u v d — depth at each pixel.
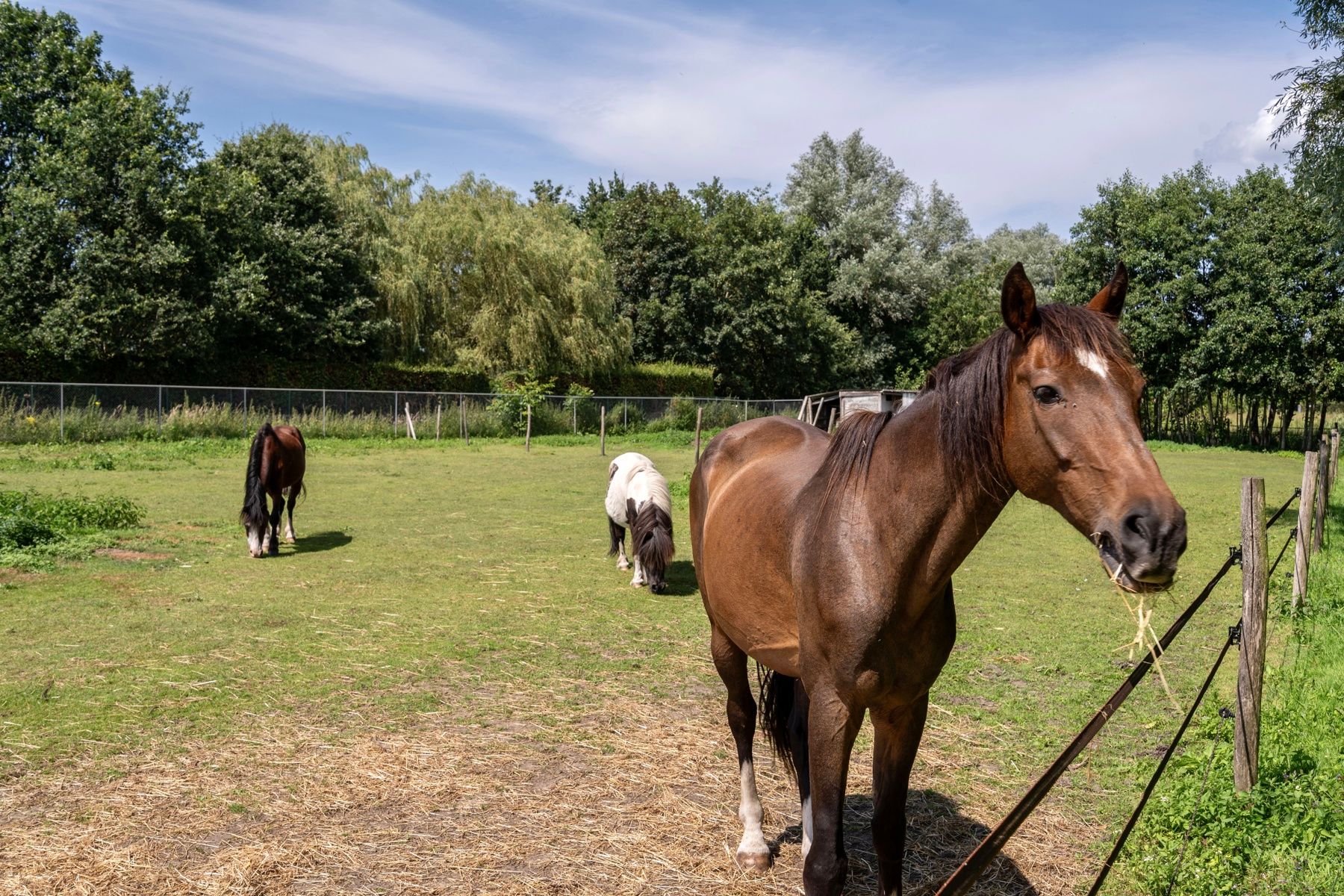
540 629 6.42
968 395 2.01
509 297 30.48
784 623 2.60
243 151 27.81
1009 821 1.60
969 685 5.29
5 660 5.44
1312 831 3.23
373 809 3.58
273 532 9.27
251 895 2.93
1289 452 28.56
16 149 23.73
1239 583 8.16
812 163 47.28
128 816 3.48
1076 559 9.59
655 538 7.47
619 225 39.94
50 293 22.81
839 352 40.56
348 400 26.31
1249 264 28.09
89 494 13.03
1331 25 10.07
